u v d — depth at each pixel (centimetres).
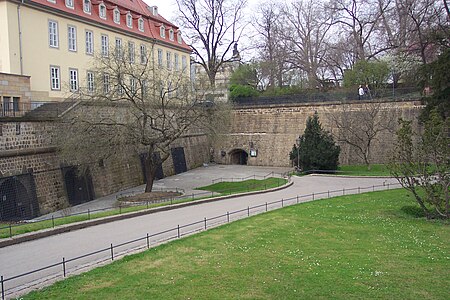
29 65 3769
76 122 3128
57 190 3186
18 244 1750
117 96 3378
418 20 5041
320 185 3659
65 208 3177
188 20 6362
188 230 2011
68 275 1343
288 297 1189
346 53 6819
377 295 1209
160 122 3656
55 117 3241
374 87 5406
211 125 3806
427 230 2019
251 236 1877
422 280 1331
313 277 1346
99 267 1423
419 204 2538
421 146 2338
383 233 1953
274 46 7050
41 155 3091
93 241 1797
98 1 4716
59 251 1642
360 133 4866
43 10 3919
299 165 4597
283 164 5478
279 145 5534
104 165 3788
